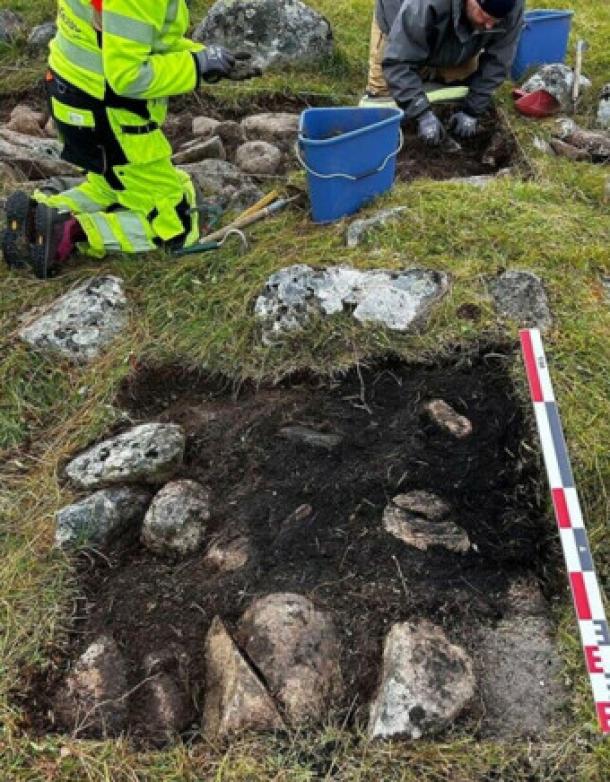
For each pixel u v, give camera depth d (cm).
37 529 277
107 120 337
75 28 326
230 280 354
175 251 369
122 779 215
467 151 469
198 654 239
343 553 253
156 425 298
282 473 277
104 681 235
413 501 263
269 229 380
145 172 356
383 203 380
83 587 260
